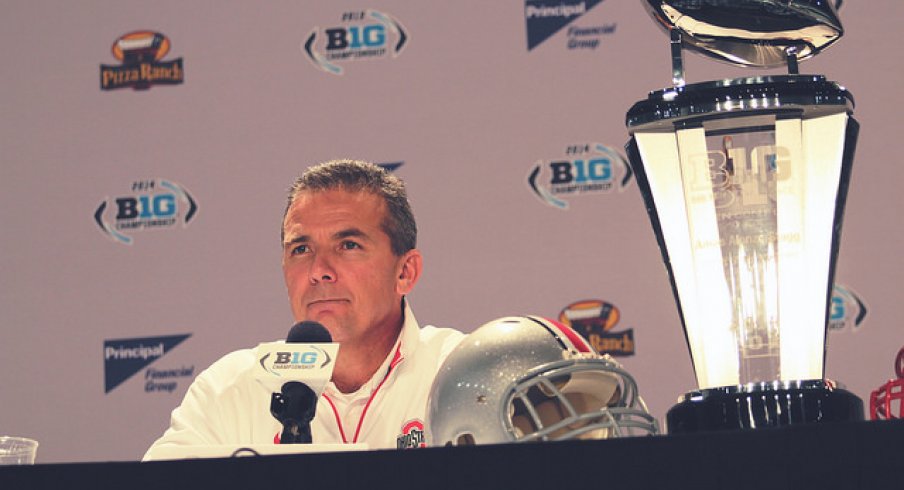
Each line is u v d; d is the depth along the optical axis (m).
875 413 3.24
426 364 5.16
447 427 2.84
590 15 8.16
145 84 8.38
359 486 2.28
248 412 5.12
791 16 3.14
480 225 8.05
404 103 8.23
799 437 2.26
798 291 3.00
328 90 8.29
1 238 8.31
